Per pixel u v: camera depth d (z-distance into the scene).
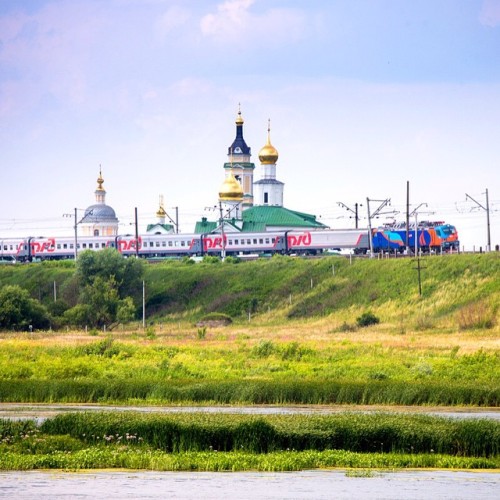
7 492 90.38
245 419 110.38
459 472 99.06
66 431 110.75
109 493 90.25
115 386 153.38
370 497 89.19
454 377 166.00
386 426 107.19
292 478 96.06
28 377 174.00
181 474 97.69
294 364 187.50
